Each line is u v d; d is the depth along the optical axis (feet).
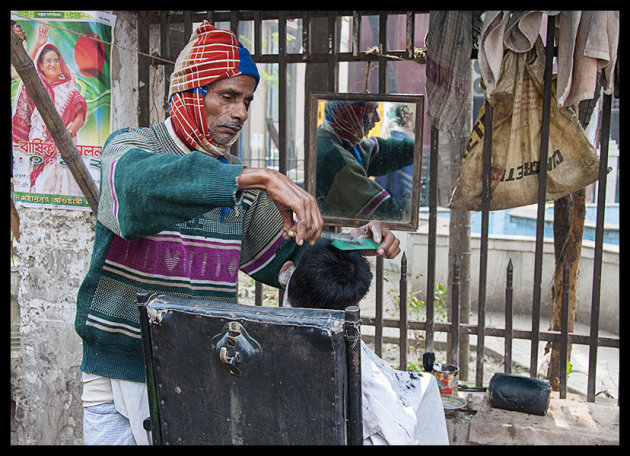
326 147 8.43
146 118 9.02
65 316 9.32
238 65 5.82
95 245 5.91
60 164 8.89
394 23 18.93
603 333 18.81
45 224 9.18
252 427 4.54
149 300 4.58
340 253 5.08
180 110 5.91
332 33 8.15
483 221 8.07
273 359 4.27
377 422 4.64
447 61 7.49
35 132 8.81
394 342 17.72
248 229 6.59
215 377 4.49
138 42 8.86
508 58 7.48
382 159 8.32
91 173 8.68
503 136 7.98
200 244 6.07
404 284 8.61
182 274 5.98
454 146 12.42
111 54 8.52
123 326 5.94
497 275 20.74
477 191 8.18
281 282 6.60
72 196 8.97
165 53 8.62
